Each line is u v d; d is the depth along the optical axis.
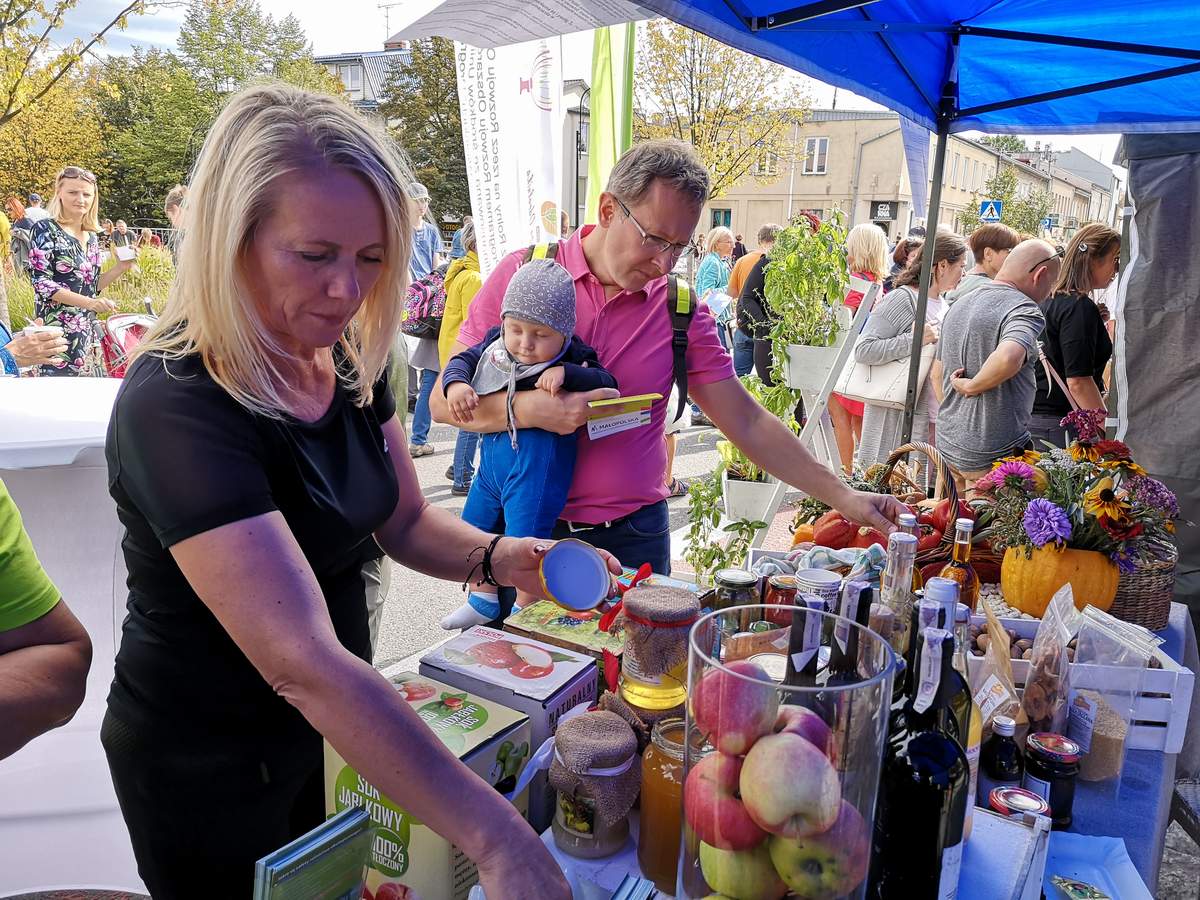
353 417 1.29
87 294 5.75
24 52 11.02
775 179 23.83
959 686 1.01
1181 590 3.90
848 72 2.77
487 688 1.19
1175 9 2.46
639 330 2.12
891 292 4.99
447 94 35.09
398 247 1.12
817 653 0.86
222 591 0.94
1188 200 3.67
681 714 1.10
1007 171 44.12
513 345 2.04
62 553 1.89
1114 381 3.99
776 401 3.39
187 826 1.23
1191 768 2.54
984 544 2.22
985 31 2.80
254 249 1.00
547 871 0.86
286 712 1.22
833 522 2.18
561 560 1.36
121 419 1.02
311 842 0.83
